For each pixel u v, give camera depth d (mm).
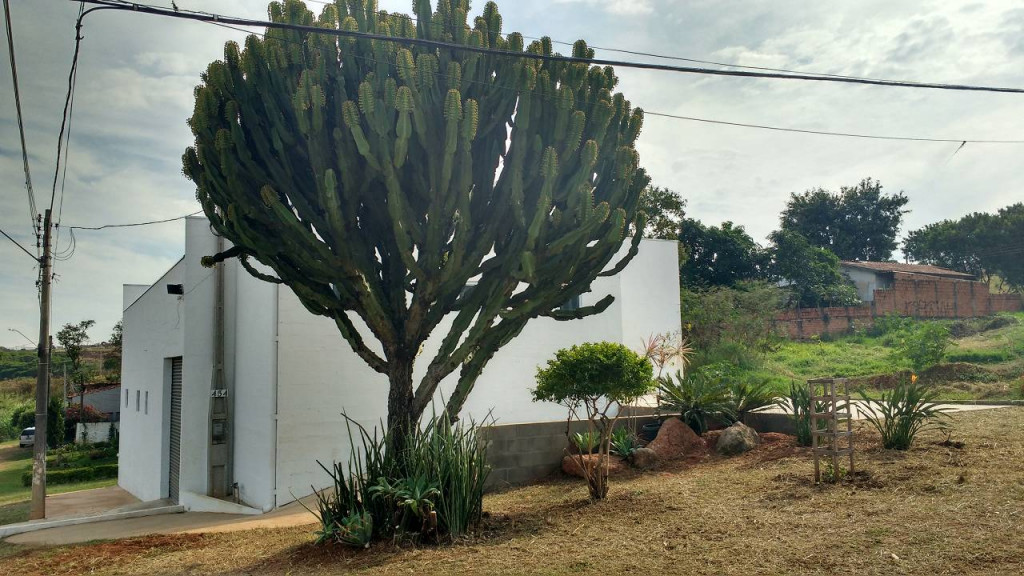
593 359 7945
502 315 7422
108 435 30766
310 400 11555
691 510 7090
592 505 7766
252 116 6863
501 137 7258
